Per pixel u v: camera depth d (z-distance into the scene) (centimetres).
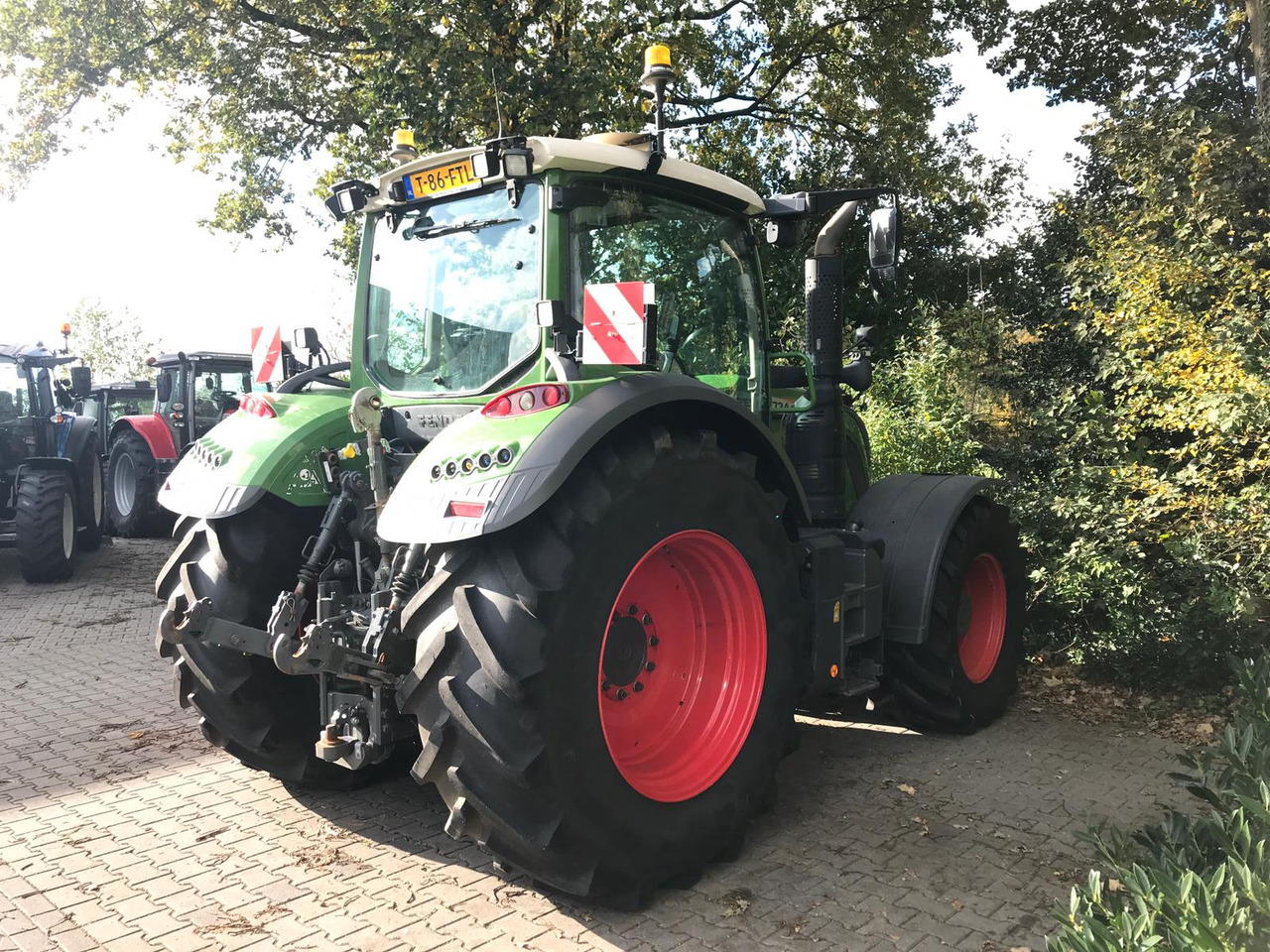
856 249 1101
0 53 1186
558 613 249
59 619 701
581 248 310
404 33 875
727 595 315
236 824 333
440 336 337
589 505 262
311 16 1100
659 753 300
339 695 289
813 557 355
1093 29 1200
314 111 1184
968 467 645
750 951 249
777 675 318
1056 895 278
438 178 328
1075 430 564
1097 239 591
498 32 916
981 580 450
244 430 344
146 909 273
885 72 1355
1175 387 492
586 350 276
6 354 871
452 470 260
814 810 342
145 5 1148
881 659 402
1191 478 470
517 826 245
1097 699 475
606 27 1012
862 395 732
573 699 251
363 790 363
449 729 247
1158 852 211
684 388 286
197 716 461
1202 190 548
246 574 323
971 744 415
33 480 835
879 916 267
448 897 279
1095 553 492
